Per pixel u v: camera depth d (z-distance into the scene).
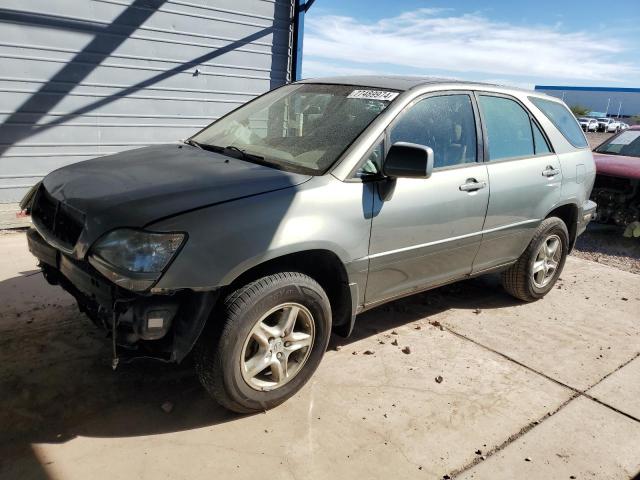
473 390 3.49
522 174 4.32
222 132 4.04
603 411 3.37
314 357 3.20
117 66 6.94
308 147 3.42
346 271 3.21
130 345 2.65
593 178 5.26
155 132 7.48
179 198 2.74
